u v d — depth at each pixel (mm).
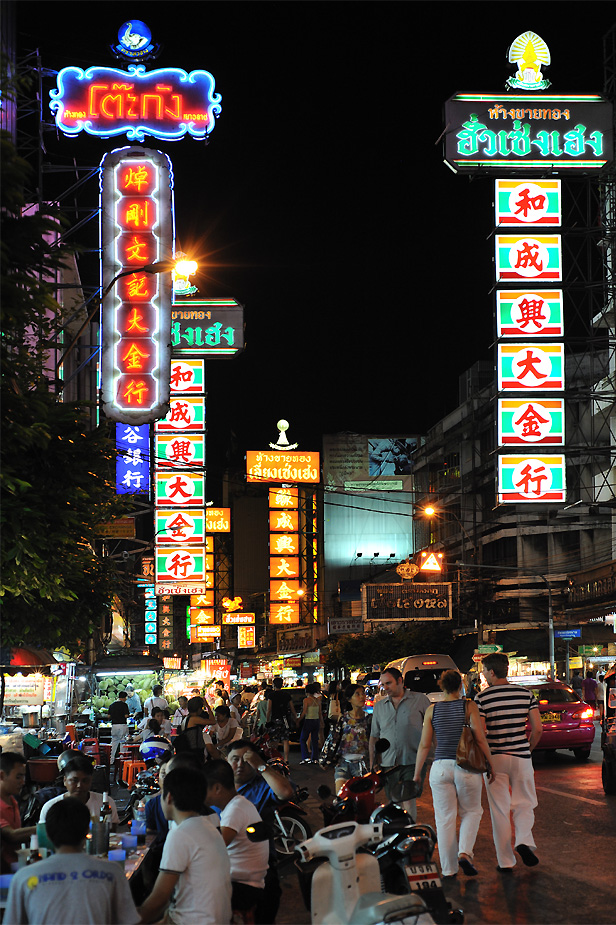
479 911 8414
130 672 27531
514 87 30859
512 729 10156
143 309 19625
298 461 75812
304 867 7082
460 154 30438
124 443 37344
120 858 6664
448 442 85562
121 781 18031
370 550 99812
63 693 24438
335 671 70812
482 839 12242
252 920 7324
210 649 103250
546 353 30469
